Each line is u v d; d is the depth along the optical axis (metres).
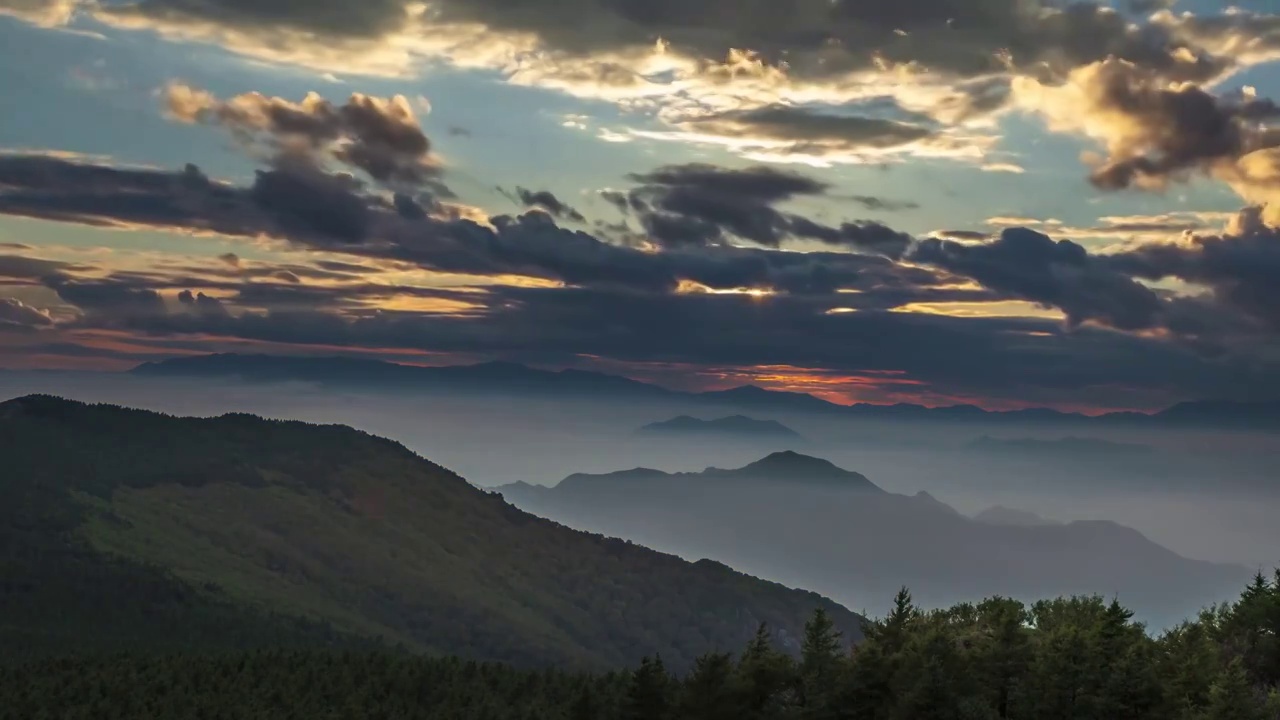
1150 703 55.72
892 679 63.25
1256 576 64.69
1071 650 58.25
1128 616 60.25
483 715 113.25
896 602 72.25
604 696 96.19
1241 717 51.62
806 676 68.94
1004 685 60.81
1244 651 60.41
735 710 69.69
